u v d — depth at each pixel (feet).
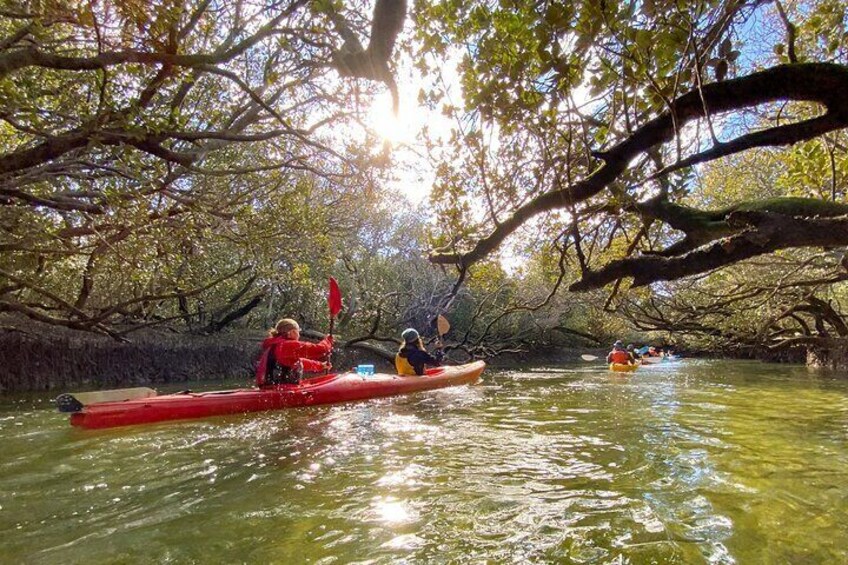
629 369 50.75
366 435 18.61
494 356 62.54
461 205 15.43
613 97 10.54
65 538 9.89
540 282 61.46
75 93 21.58
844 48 12.16
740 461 14.92
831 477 13.34
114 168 20.21
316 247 39.09
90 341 37.45
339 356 53.11
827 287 39.32
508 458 15.37
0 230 22.52
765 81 8.82
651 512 11.00
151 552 9.29
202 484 13.05
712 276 33.55
